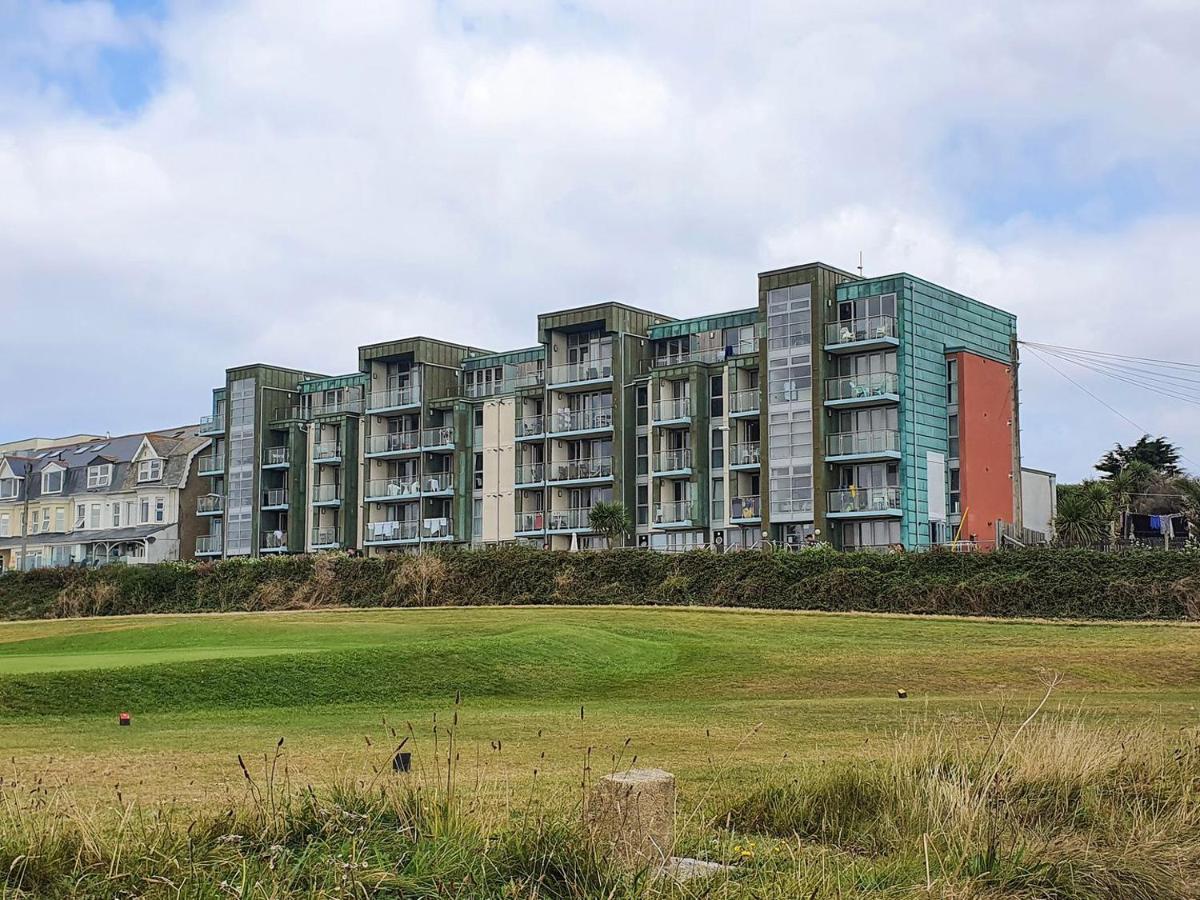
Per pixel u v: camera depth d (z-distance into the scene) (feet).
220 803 35.81
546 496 217.15
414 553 180.04
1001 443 193.06
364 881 24.75
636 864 26.12
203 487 279.90
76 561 279.69
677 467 199.52
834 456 179.52
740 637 115.44
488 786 38.65
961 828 31.07
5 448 354.13
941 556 140.67
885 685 89.40
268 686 80.07
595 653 99.19
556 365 218.38
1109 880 28.40
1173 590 124.98
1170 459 294.66
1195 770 37.42
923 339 181.88
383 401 244.42
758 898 25.72
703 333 206.08
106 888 24.11
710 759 46.75
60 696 73.72
